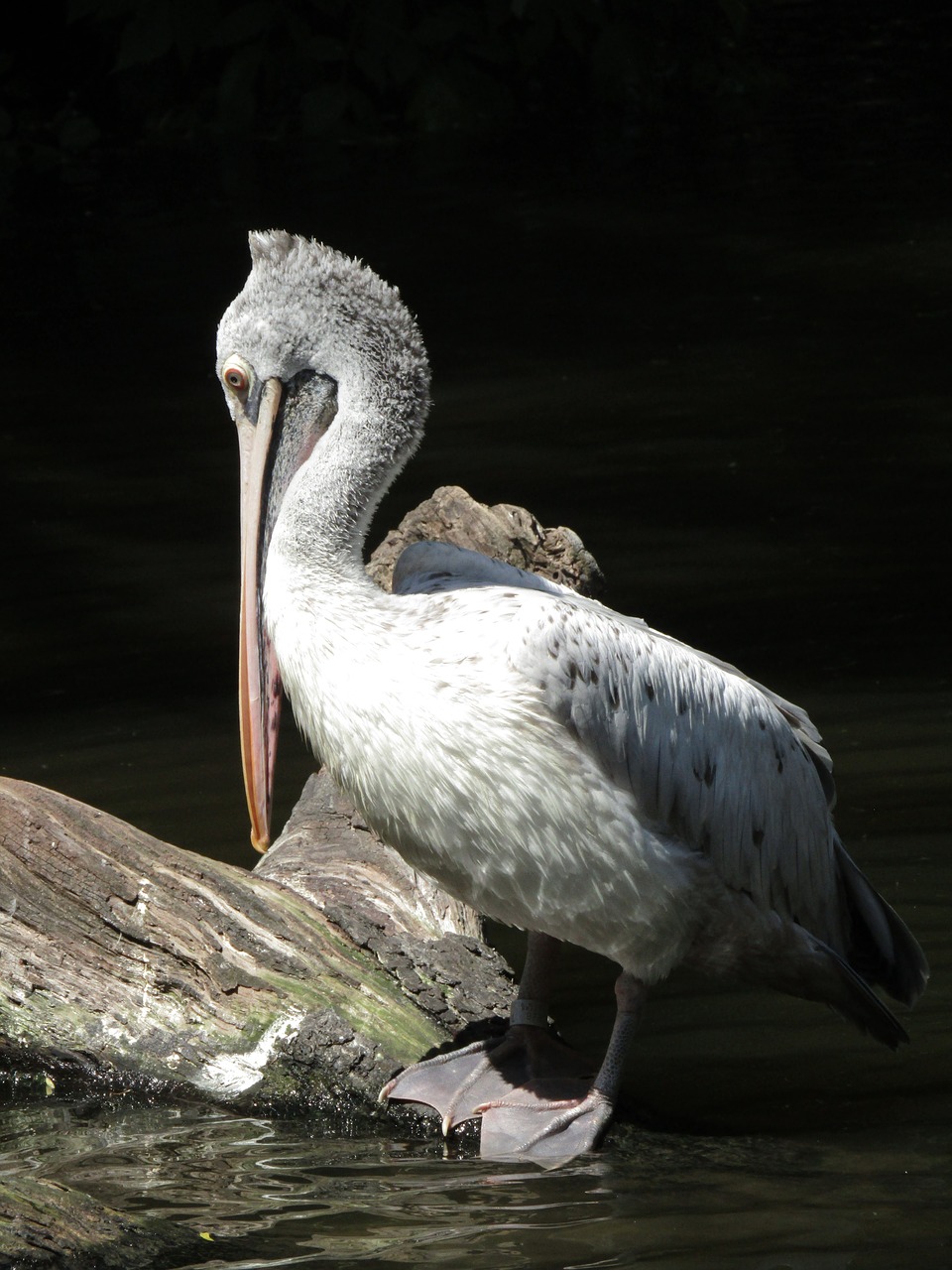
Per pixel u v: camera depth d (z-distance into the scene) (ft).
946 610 48.98
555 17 139.33
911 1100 27.12
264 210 112.57
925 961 28.55
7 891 29.37
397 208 112.27
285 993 28.94
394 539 39.60
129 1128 27.32
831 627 48.29
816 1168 25.08
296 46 140.26
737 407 72.38
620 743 26.76
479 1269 22.12
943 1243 22.49
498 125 140.15
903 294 88.84
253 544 29.91
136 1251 22.40
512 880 27.09
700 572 53.42
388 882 32.22
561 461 66.39
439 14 139.23
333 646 27.30
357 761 27.32
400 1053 28.55
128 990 29.09
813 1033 29.66
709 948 28.71
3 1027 29.01
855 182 115.34
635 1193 24.48
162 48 130.82
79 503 63.67
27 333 88.38
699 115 142.00
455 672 26.53
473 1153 26.35
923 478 61.72
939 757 39.27
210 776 40.93
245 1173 25.50
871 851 34.73
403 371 28.86
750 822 28.09
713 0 151.84
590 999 31.35
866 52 166.09
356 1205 24.21
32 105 139.64
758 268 95.71
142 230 108.47
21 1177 25.22
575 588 39.47
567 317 88.07
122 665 48.42
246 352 29.53
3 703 46.09
